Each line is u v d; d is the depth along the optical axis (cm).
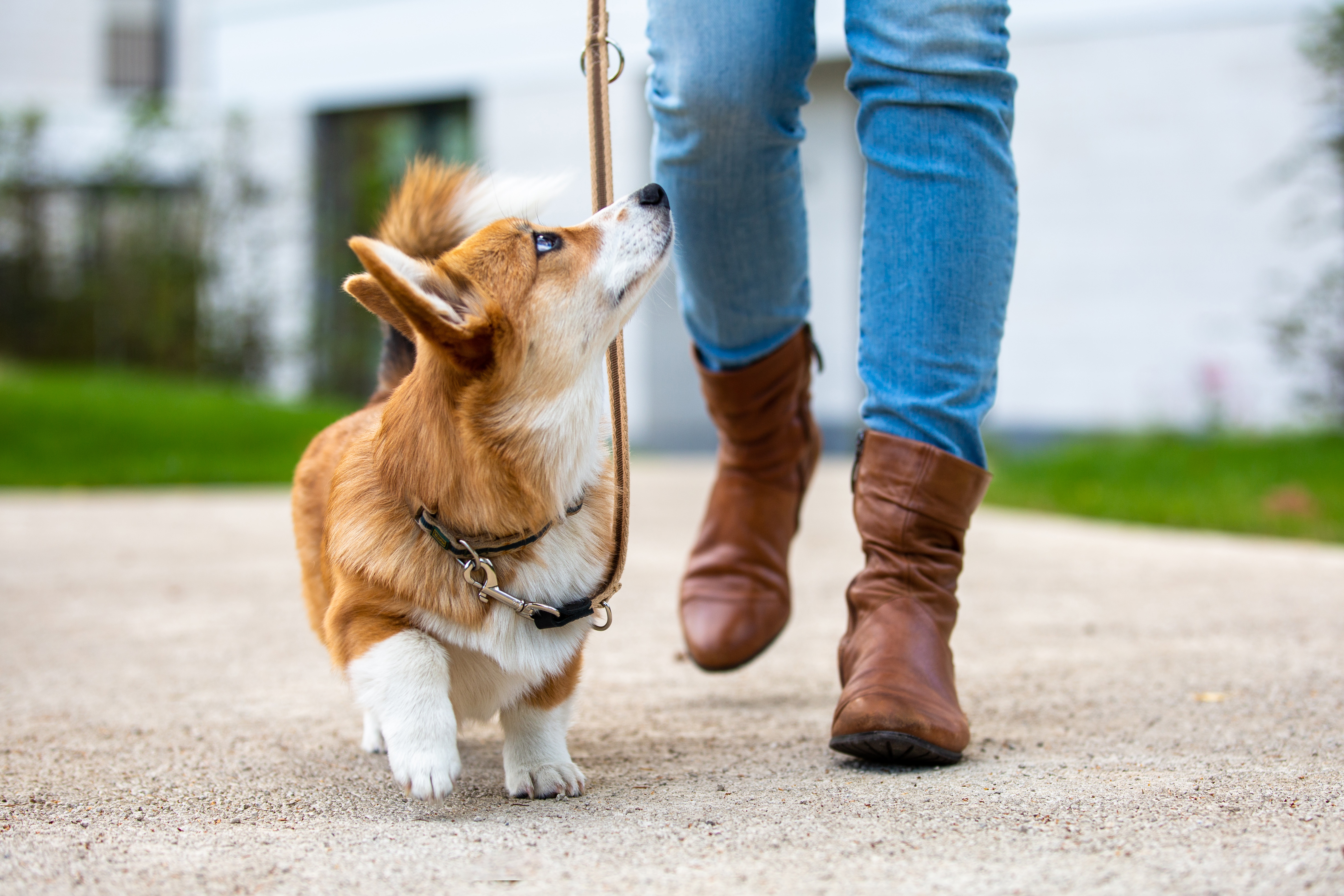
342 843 188
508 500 217
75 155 1462
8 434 973
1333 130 930
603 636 368
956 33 220
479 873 171
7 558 543
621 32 1187
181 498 804
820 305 1295
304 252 1469
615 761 237
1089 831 179
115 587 469
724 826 189
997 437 1019
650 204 255
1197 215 1047
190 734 263
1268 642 327
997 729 248
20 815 205
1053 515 691
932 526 232
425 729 202
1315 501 635
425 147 1441
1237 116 1027
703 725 264
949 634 234
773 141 248
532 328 232
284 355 1462
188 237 1460
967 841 176
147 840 190
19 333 1462
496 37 1341
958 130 224
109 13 1933
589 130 249
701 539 293
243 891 166
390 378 290
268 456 1005
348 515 220
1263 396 1016
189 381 1419
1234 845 171
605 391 269
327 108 1462
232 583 479
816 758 231
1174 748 228
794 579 478
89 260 1473
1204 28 1034
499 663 213
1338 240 992
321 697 299
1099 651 324
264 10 1481
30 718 276
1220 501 663
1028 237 1118
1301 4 996
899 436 232
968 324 229
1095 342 1095
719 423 289
